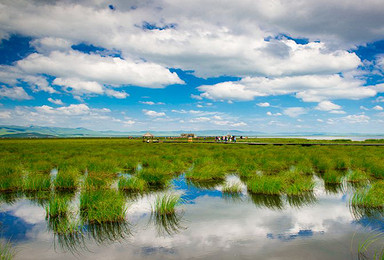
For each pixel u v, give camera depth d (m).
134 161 18.19
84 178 12.00
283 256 4.73
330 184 11.58
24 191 10.36
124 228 6.31
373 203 8.05
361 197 8.42
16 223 6.70
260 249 5.06
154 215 7.32
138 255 4.86
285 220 6.88
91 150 30.00
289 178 12.11
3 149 31.80
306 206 8.23
